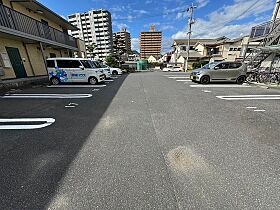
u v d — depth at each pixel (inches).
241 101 213.9
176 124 137.6
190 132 121.8
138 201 60.7
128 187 67.7
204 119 149.0
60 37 504.7
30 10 450.6
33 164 84.0
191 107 188.1
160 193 64.5
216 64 373.7
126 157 89.7
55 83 377.4
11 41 372.5
